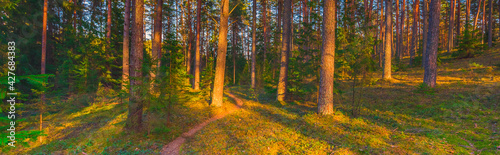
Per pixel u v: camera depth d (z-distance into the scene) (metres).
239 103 15.45
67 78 15.57
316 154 5.96
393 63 24.25
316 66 13.35
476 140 6.08
